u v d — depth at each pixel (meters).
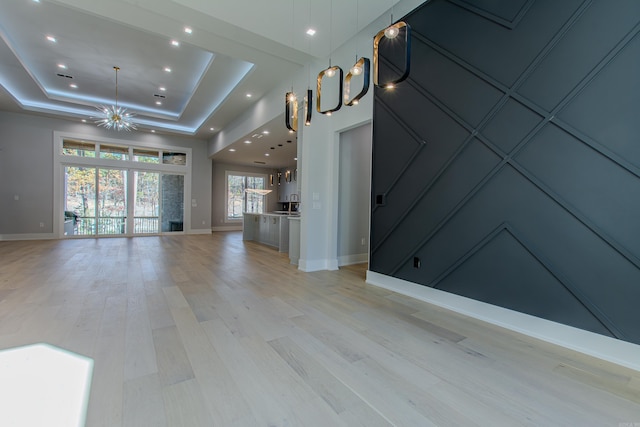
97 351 1.91
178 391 1.52
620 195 1.87
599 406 1.48
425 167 3.09
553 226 2.16
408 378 1.69
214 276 4.03
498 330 2.38
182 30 3.74
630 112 1.82
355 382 1.64
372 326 2.43
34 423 1.26
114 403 1.41
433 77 3.00
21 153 7.36
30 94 6.43
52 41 4.51
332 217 4.70
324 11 3.23
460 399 1.51
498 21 2.47
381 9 3.19
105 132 8.40
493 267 2.52
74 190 8.12
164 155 9.44
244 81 5.31
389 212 3.51
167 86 6.24
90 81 5.98
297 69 4.86
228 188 11.81
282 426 1.29
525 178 2.31
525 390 1.60
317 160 4.62
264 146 8.28
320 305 2.92
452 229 2.84
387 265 3.54
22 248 6.11
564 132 2.10
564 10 2.10
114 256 5.39
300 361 1.85
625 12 1.84
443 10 2.90
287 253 6.14
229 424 1.30
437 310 2.82
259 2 3.09
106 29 4.20
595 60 1.96
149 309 2.70
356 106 4.24
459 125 2.77
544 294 2.21
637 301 1.81
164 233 9.45
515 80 2.37
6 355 1.85
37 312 2.56
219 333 2.23
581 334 2.03
